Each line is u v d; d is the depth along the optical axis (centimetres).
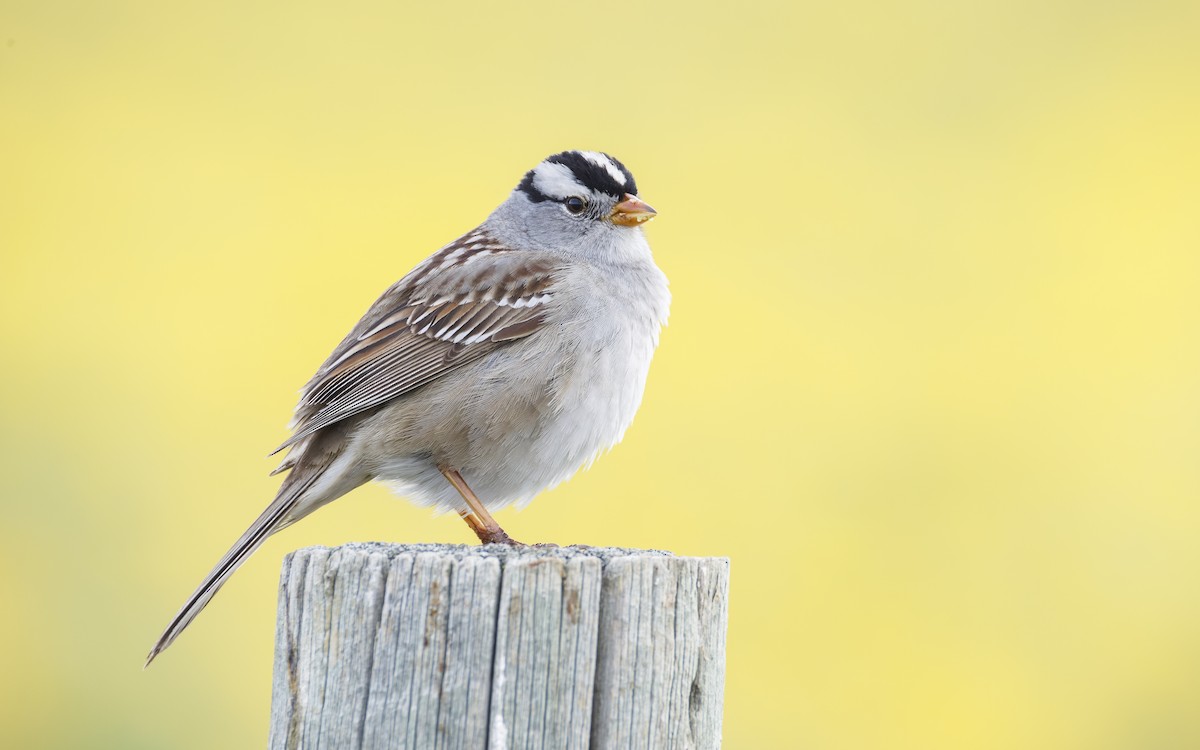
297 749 697
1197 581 1700
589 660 691
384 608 694
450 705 683
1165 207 2136
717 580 733
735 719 1591
